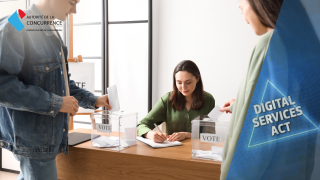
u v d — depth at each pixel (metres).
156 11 2.83
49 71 1.02
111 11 2.97
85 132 1.63
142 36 2.87
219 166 1.01
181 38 2.77
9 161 2.82
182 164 1.07
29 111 0.96
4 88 0.85
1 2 2.90
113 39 2.99
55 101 0.97
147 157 1.12
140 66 2.90
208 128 1.05
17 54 0.88
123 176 1.17
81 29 3.14
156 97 2.90
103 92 3.01
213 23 2.65
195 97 1.84
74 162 1.26
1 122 1.03
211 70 2.70
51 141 1.03
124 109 2.99
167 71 2.84
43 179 1.01
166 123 1.93
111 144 1.20
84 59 3.15
